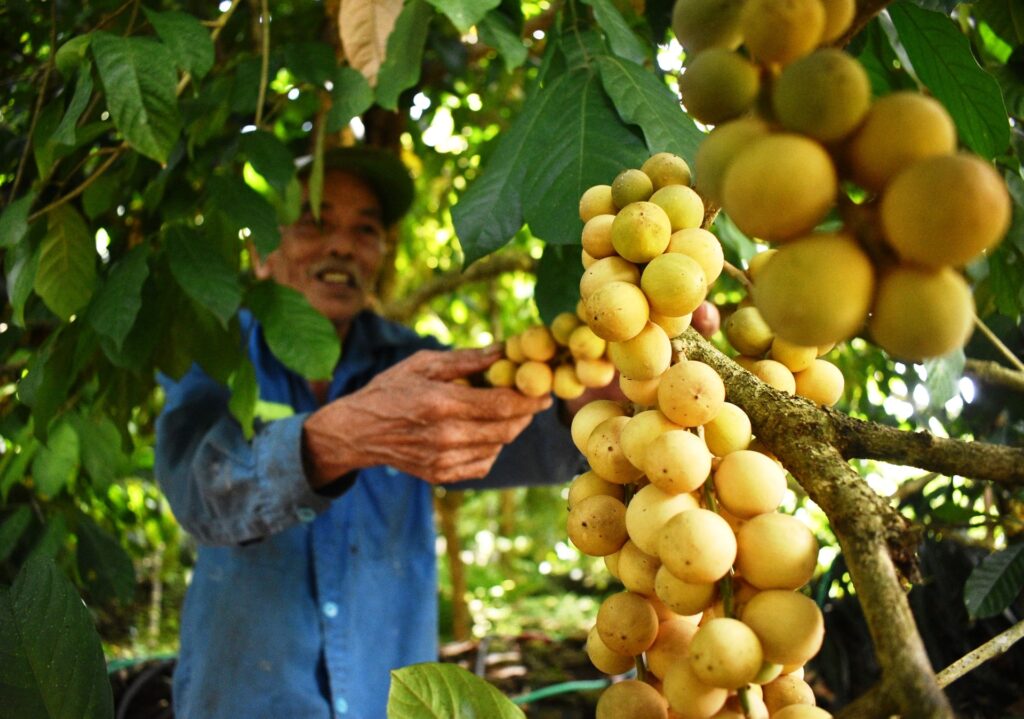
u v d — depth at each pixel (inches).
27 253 42.3
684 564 15.9
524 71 80.5
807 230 13.4
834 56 12.9
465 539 234.7
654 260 20.0
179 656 73.9
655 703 18.2
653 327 19.9
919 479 43.6
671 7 42.0
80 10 61.9
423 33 43.0
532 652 111.3
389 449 52.4
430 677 20.0
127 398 52.2
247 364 50.1
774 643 15.6
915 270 12.9
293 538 69.7
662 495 17.6
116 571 72.7
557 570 218.4
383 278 112.5
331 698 67.2
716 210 22.4
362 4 41.9
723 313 45.1
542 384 45.1
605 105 32.0
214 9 68.7
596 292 19.5
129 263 42.5
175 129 34.6
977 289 44.6
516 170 32.4
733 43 16.3
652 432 18.3
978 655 21.1
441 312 147.0
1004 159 34.0
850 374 65.2
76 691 22.2
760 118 14.8
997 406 43.7
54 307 42.0
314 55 47.6
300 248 79.3
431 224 144.9
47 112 38.4
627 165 30.4
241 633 67.6
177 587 163.0
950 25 25.3
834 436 17.3
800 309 12.8
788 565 16.0
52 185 46.4
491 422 50.3
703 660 15.4
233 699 66.5
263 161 44.6
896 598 13.8
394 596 73.9
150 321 46.2
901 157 12.7
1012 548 34.5
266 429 56.5
